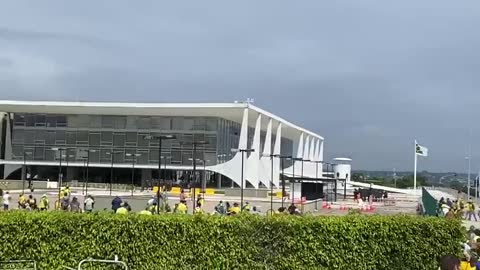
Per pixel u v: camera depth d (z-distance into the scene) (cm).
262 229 1157
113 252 1109
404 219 1240
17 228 1090
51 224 1102
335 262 1174
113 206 2759
